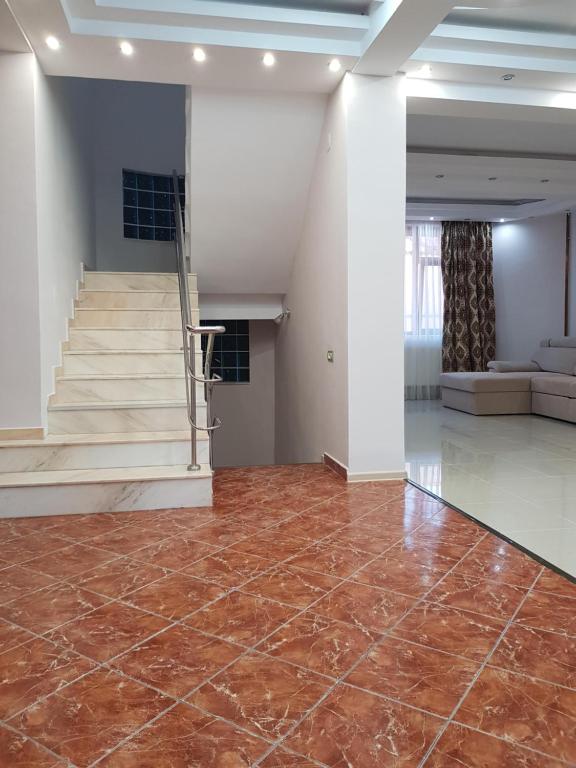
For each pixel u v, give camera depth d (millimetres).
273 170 4531
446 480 3963
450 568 2447
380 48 3352
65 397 3951
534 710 1522
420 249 9016
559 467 4352
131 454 3516
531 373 7609
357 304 3793
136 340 4535
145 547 2697
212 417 7539
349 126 3719
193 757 1362
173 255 6984
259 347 7469
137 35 3254
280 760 1351
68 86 4559
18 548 2695
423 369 9086
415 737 1425
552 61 3785
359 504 3363
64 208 4375
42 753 1380
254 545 2717
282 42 3402
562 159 6109
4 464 3379
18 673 1708
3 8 2920
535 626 1958
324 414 4461
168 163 6945
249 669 1718
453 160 6062
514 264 9008
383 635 1904
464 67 3695
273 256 5359
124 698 1587
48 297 3783
